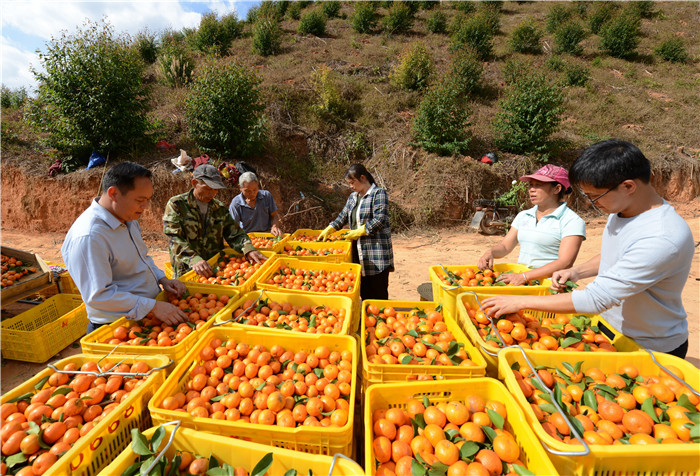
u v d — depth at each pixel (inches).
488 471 59.2
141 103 450.0
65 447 62.8
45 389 76.7
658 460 56.9
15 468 63.6
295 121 570.6
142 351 90.6
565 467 58.8
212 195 157.8
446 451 62.0
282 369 91.9
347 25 989.2
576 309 82.4
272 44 785.6
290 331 98.5
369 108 627.2
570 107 682.8
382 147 567.5
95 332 95.8
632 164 73.9
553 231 133.5
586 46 940.6
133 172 99.1
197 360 93.7
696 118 673.6
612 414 70.6
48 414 70.4
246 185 216.2
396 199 500.1
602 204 81.0
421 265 342.3
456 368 79.7
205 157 425.4
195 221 161.3
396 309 123.9
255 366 88.3
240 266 160.1
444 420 70.2
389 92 680.4
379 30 957.8
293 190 479.2
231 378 86.3
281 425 70.8
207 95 436.5
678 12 1119.6
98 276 99.6
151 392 78.4
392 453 64.7
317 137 561.0
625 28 874.1
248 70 471.5
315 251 193.8
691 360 174.2
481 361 83.2
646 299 84.7
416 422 69.5
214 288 132.0
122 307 102.4
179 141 476.4
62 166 430.6
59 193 416.2
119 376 80.9
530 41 875.4
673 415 69.3
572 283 118.3
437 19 939.3
